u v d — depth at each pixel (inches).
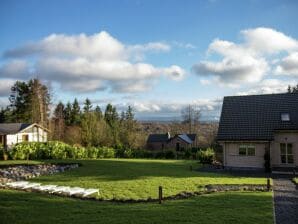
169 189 721.6
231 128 1235.9
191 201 588.4
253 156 1179.3
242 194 655.8
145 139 3070.9
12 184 773.3
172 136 3292.3
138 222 451.8
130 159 1553.9
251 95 1338.6
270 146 1163.9
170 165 1261.1
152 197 644.7
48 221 463.5
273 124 1196.5
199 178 880.9
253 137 1173.1
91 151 1557.6
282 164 1176.8
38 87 2667.3
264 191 697.6
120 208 539.8
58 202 586.2
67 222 457.1
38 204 567.5
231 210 515.5
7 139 2178.9
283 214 510.9
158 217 476.1
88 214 500.1
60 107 3213.6
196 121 3201.3
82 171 1011.3
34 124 2311.8
